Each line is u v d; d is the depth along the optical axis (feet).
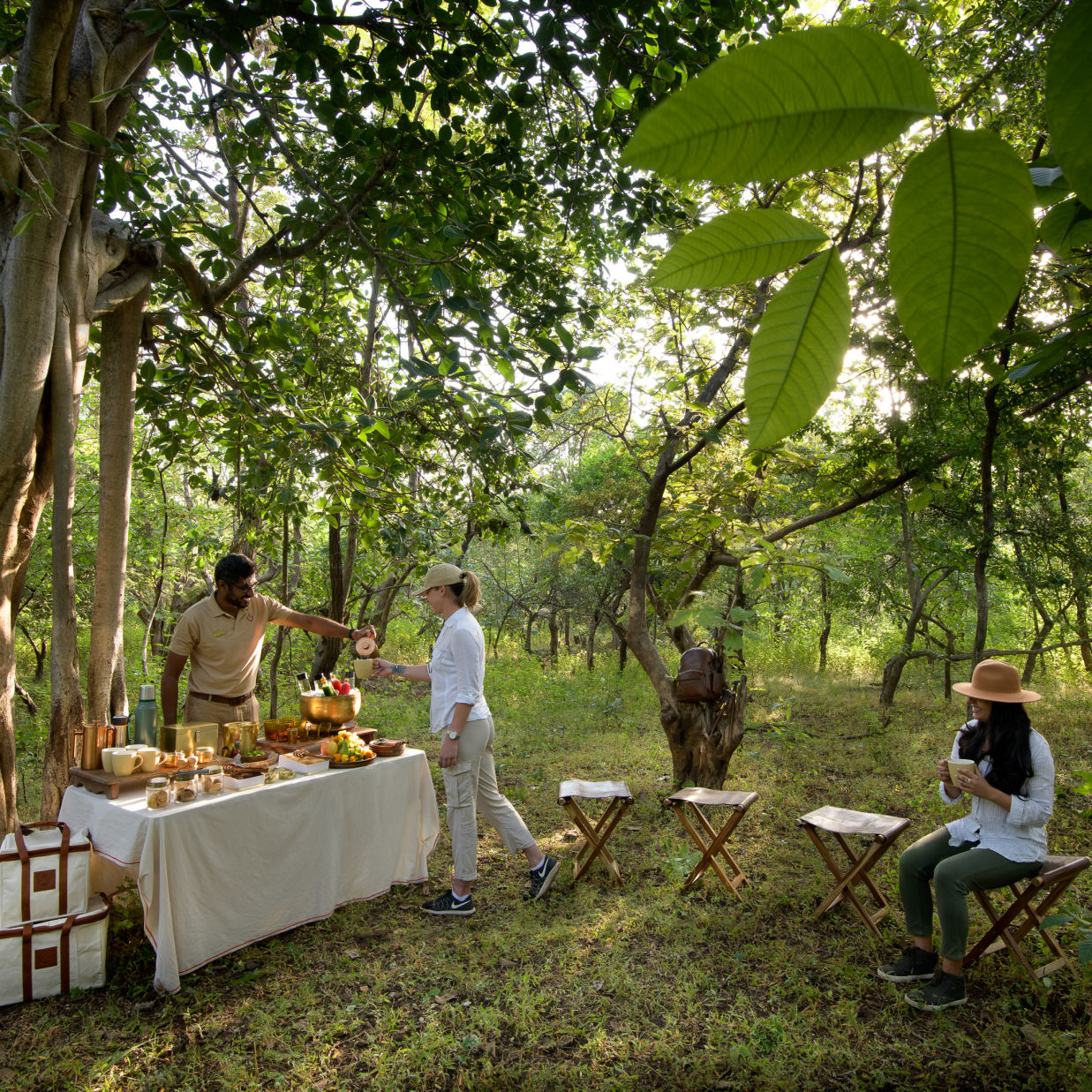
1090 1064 9.22
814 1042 9.82
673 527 19.83
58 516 12.73
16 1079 9.10
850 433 21.56
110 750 11.91
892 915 13.35
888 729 26.89
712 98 0.81
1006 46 9.34
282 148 11.82
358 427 13.88
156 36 11.74
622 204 14.06
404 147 12.69
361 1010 10.61
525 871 15.39
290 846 12.42
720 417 18.30
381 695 35.22
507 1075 9.34
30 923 10.65
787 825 17.80
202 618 13.57
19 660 37.42
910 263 0.97
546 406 12.21
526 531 18.44
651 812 18.62
